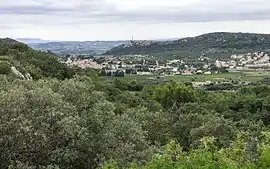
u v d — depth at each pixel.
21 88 19.11
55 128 17.09
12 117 16.48
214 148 27.73
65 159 16.52
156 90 94.25
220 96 94.75
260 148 22.95
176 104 76.94
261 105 84.44
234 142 34.50
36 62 76.12
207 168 15.32
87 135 17.52
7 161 16.11
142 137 21.33
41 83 22.56
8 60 56.34
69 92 19.88
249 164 19.05
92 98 20.41
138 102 72.38
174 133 46.34
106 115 19.80
